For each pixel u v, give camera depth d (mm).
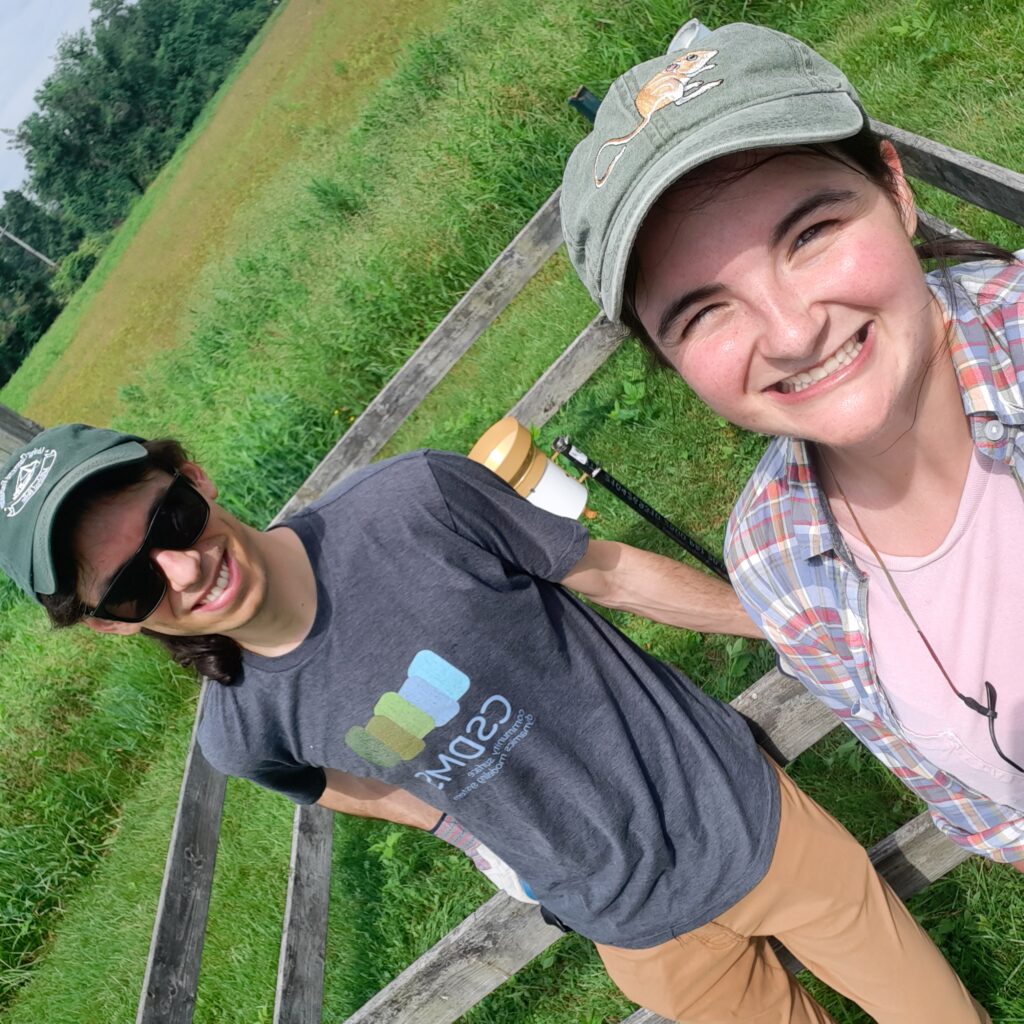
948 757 641
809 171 458
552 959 1316
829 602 628
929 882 917
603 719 744
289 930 1165
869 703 660
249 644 732
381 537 727
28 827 2348
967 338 529
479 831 781
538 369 2281
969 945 1042
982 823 699
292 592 722
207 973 1743
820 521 604
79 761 2484
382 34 8641
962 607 570
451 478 751
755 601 676
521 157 2756
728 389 508
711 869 773
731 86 455
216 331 4789
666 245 481
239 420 3004
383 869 1624
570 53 2965
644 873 760
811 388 495
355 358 2787
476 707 721
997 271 555
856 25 2291
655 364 564
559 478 994
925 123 1940
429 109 4043
